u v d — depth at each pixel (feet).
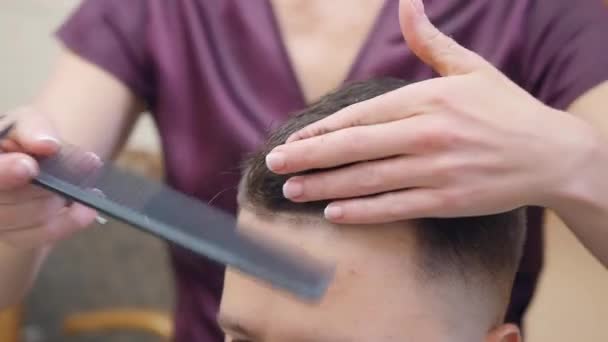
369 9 2.51
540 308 3.34
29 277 2.46
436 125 1.49
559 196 1.65
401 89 1.56
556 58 2.36
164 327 3.95
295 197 1.55
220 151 2.48
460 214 1.58
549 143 1.58
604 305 3.30
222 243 1.35
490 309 1.76
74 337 4.38
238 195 1.90
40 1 4.34
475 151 1.51
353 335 1.57
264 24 2.51
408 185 1.53
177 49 2.55
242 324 1.65
